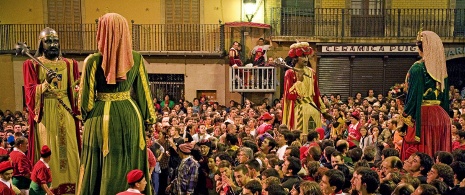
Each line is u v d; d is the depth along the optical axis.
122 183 6.55
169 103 20.95
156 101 20.73
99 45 6.47
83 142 6.68
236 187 8.17
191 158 10.17
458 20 22.03
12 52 21.80
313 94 12.84
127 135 6.59
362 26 22.16
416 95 8.97
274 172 7.64
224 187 8.26
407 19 21.98
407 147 9.27
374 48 21.42
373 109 16.27
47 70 9.46
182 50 22.44
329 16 22.00
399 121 9.54
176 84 22.23
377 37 21.36
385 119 14.41
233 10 22.22
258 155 9.16
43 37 9.87
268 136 10.65
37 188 9.12
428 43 9.00
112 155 6.52
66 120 9.87
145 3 22.47
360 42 21.41
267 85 20.27
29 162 9.88
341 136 13.17
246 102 18.72
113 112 6.55
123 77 6.44
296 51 12.59
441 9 21.84
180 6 22.42
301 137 12.16
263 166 8.94
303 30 21.97
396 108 16.62
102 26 6.44
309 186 6.14
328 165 8.21
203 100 20.50
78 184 6.71
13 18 22.50
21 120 16.34
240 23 20.94
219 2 22.23
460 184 6.83
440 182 6.64
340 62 21.75
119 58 6.44
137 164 6.72
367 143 12.29
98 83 6.55
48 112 9.78
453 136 10.50
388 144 11.09
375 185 6.21
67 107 9.87
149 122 6.95
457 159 8.15
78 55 22.16
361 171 6.27
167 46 22.50
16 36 22.39
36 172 9.06
